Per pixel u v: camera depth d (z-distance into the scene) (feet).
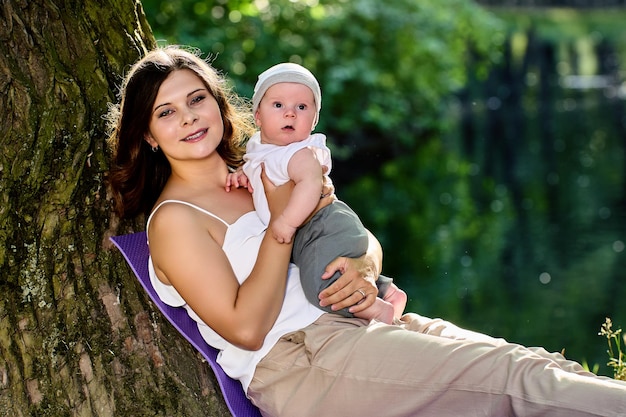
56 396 9.91
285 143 10.49
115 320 10.36
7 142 9.87
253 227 10.36
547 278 26.07
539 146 50.98
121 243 10.45
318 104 10.78
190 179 10.58
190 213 10.11
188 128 10.26
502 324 22.03
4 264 9.82
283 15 39.14
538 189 39.40
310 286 10.16
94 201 10.48
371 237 10.75
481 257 28.68
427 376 9.40
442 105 60.44
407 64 51.57
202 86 10.48
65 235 10.21
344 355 9.71
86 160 10.43
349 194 39.04
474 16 63.05
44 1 10.43
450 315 22.86
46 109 10.14
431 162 46.34
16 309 9.85
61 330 10.04
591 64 94.22
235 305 9.78
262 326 9.83
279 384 10.01
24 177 9.95
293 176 10.14
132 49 11.32
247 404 10.39
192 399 10.44
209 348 10.52
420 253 29.25
